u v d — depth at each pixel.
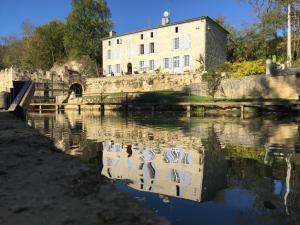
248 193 4.55
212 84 32.31
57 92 47.16
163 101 33.19
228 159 7.13
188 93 35.53
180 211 3.82
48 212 2.60
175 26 42.38
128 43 47.22
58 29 65.94
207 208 3.92
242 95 31.42
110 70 49.47
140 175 5.65
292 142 9.81
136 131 13.60
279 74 28.86
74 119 22.97
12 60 72.88
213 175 5.64
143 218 2.47
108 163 6.73
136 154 7.85
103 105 35.25
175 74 39.78
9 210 2.64
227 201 4.20
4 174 3.78
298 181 5.18
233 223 3.45
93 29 59.22
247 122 18.42
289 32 36.16
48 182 3.44
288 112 24.77
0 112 13.31
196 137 11.30
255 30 49.62
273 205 4.01
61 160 4.60
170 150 8.43
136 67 46.44
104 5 60.31
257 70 33.44
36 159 4.65
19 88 15.48
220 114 26.92
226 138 10.93
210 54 41.16
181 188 4.82
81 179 3.55
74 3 59.12
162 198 4.33
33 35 72.69
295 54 44.53
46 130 14.39
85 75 50.41
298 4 39.94
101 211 2.60
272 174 5.67
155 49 44.31
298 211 3.82
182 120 20.77
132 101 36.31
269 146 9.02
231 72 34.75
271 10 46.94
